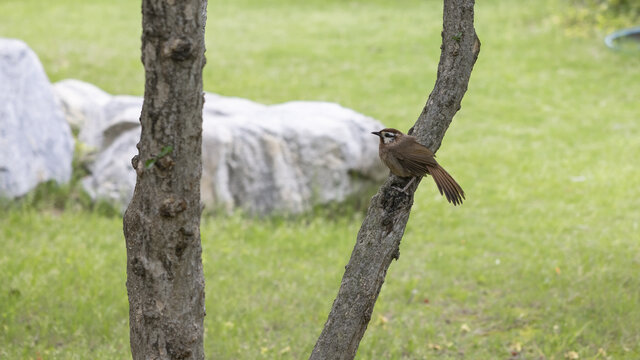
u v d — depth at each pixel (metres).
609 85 25.00
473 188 16.91
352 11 35.25
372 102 23.25
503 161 18.67
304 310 11.04
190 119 5.05
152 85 4.94
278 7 35.88
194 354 5.67
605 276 12.02
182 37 4.80
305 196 14.63
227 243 13.37
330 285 11.93
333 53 28.44
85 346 9.70
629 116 22.22
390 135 7.57
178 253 5.35
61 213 14.66
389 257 6.27
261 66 26.61
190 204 5.27
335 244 13.59
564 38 29.61
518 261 12.95
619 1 30.86
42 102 15.34
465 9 6.23
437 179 6.82
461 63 6.40
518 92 24.47
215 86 24.09
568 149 19.55
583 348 9.91
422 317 11.02
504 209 15.70
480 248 13.70
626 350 9.87
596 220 14.96
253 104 16.69
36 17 32.34
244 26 32.19
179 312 5.51
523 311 11.14
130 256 5.43
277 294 11.54
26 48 15.47
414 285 11.98
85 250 12.63
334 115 15.45
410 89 24.69
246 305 11.08
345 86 24.78
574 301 11.31
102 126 16.22
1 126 14.20
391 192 6.39
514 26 31.41
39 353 9.47
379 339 10.25
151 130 5.05
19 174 14.29
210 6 35.81
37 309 10.57
